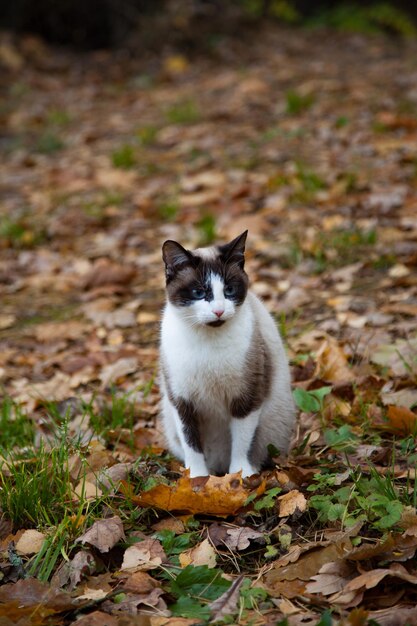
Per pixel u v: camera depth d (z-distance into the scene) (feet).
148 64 17.19
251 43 18.40
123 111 14.57
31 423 6.40
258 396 5.52
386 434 5.81
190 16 17.95
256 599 4.77
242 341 5.42
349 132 11.21
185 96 14.79
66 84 16.55
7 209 10.34
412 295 7.17
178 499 5.24
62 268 8.63
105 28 18.44
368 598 4.72
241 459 5.58
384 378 6.27
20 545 5.11
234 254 5.51
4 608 4.70
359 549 4.81
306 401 5.91
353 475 5.34
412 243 7.86
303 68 16.25
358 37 19.61
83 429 6.22
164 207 9.43
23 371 7.12
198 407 5.57
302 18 21.65
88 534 5.10
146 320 7.59
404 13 22.76
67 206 10.23
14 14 18.31
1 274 8.61
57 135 13.53
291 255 8.01
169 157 11.49
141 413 6.38
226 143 11.69
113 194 10.32
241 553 5.08
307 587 4.80
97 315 7.70
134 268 8.43
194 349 5.42
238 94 14.28
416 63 15.74
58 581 4.92
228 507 5.22
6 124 14.37
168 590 4.85
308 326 7.07
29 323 7.80
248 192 9.53
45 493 5.36
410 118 11.25
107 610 4.75
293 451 5.81
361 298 7.27
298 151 10.79
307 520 5.21
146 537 5.17
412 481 5.35
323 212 8.63
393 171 9.45
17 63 16.92
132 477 5.62
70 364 7.08
